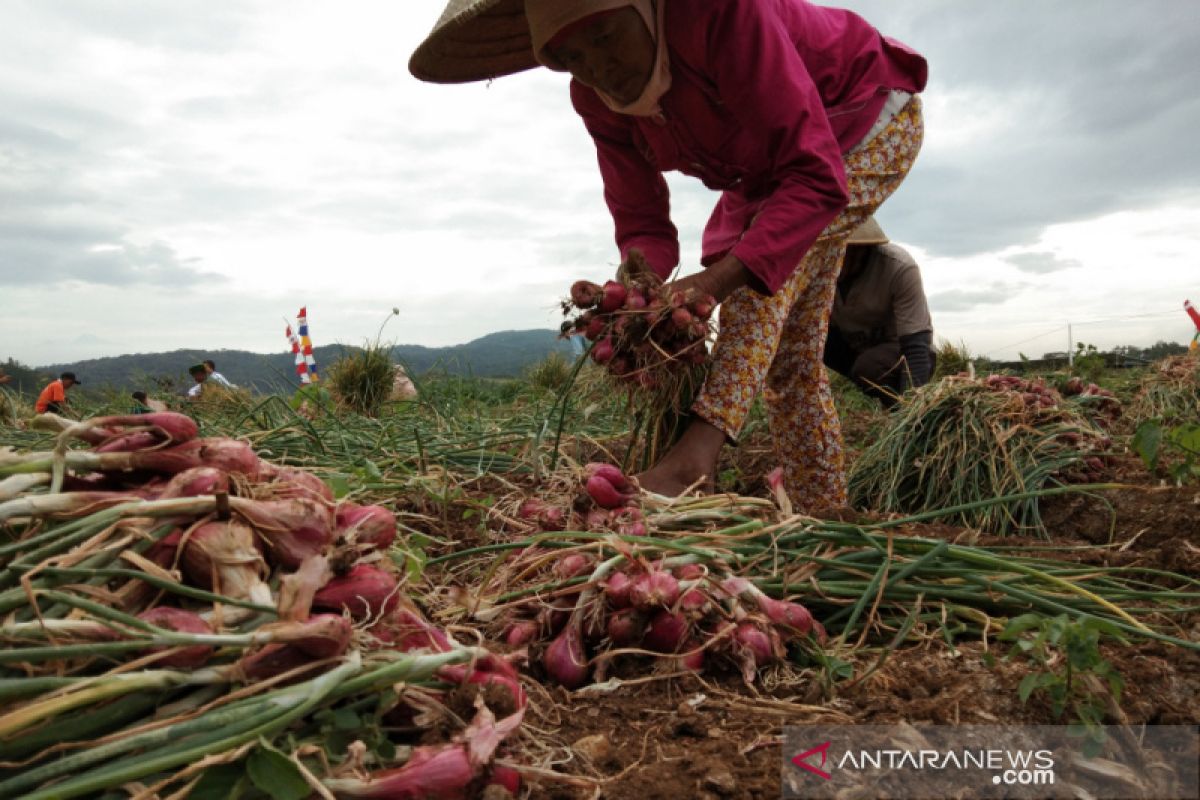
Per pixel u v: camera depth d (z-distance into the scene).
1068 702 1.52
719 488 3.71
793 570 2.08
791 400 3.24
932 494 3.59
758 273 2.46
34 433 3.99
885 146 2.88
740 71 2.37
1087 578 2.13
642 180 3.01
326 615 1.09
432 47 2.74
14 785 0.90
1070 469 3.51
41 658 0.97
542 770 1.20
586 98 2.87
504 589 2.08
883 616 2.00
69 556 1.08
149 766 0.93
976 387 3.87
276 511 1.18
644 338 2.59
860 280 5.09
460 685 1.27
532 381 8.72
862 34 2.85
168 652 1.03
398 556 1.73
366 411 6.78
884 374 5.07
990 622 1.87
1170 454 3.65
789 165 2.47
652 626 1.71
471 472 3.37
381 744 1.10
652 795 1.28
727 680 1.72
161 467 1.26
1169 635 1.89
